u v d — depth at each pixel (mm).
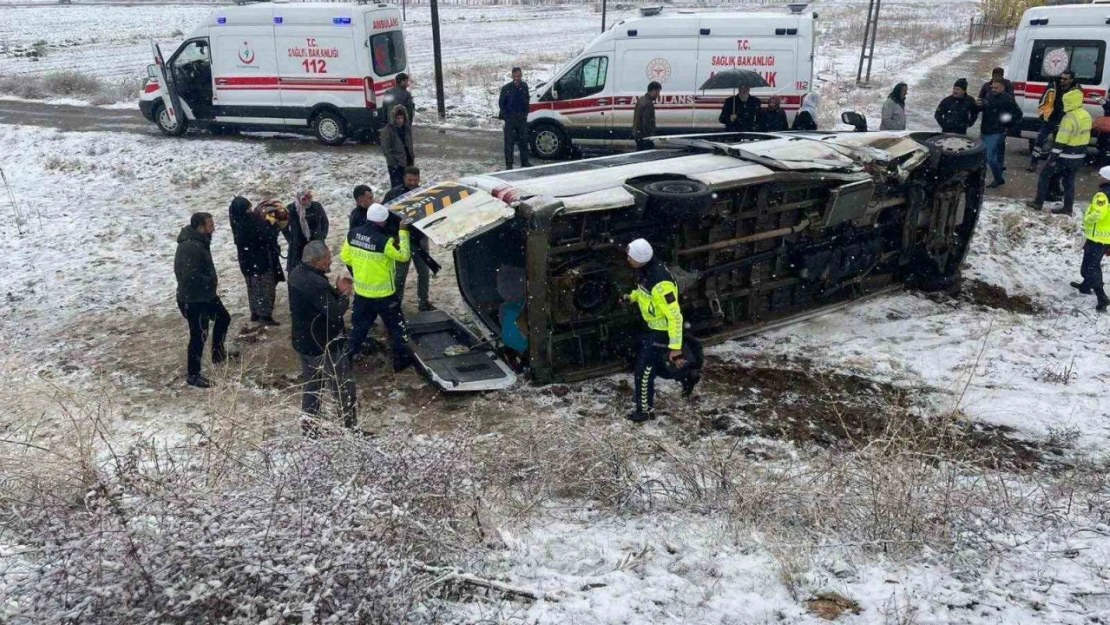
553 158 15703
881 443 5824
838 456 6090
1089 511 5188
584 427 6289
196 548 3760
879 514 4879
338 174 14523
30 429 6426
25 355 8250
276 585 3822
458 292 9688
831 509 4992
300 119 16672
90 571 3766
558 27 44688
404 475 4645
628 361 7703
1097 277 8953
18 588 3826
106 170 15492
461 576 4117
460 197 7277
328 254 6254
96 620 3686
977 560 4566
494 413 6910
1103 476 5762
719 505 5168
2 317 9273
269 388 7395
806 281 8734
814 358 7926
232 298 9688
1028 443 6391
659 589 4254
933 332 8484
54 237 12180
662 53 14508
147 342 8539
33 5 59219
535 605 4113
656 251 7492
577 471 5555
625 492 5289
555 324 7285
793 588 4277
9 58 32125
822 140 9141
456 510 4668
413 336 8281
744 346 8188
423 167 14789
